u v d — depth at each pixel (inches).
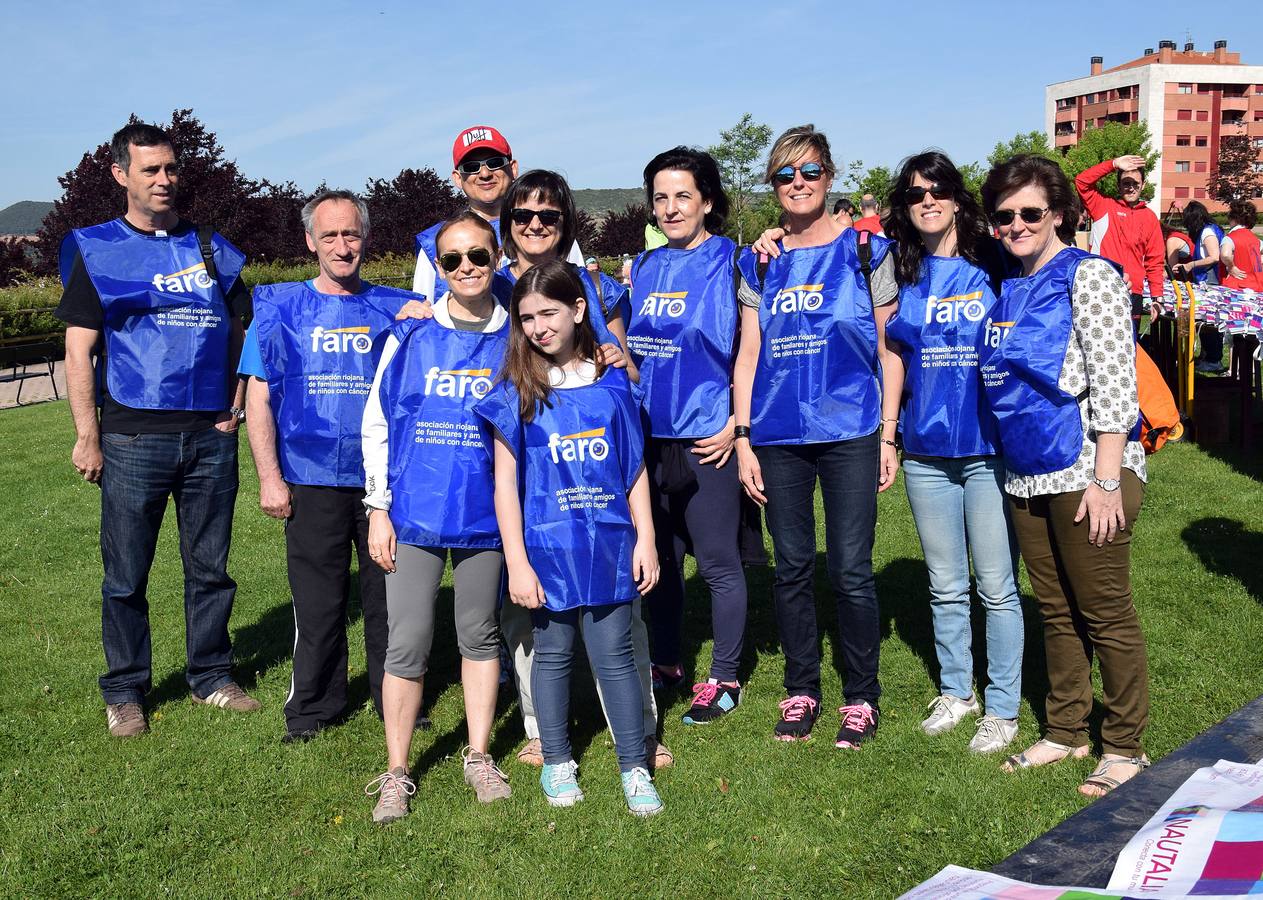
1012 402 133.1
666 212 158.9
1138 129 2486.5
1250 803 71.5
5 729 172.9
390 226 1304.1
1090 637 134.3
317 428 157.8
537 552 133.8
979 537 149.3
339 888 123.4
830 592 227.9
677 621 177.5
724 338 157.4
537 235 152.3
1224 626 187.8
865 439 151.0
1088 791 132.3
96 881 127.0
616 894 119.3
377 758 158.1
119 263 167.5
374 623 167.0
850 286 149.3
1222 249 445.4
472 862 126.7
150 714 178.7
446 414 137.4
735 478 162.9
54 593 254.1
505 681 187.5
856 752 150.8
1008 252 144.6
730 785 143.7
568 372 135.3
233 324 179.9
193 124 1211.9
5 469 424.5
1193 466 313.3
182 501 178.9
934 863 121.3
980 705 164.1
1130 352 126.0
